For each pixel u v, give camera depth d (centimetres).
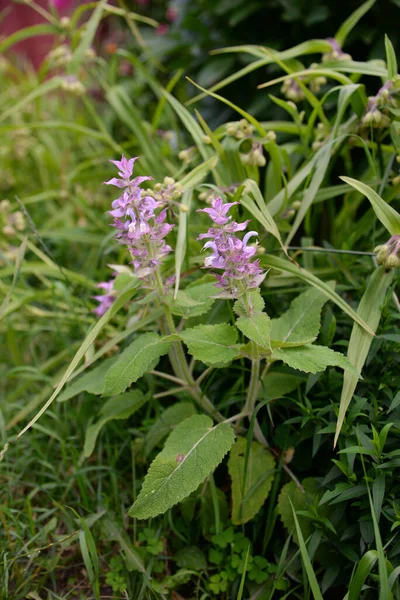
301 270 84
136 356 78
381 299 83
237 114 138
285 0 121
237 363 96
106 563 86
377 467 74
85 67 130
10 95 178
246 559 76
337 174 123
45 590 84
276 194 99
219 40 140
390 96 90
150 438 90
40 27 126
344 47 125
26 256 142
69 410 105
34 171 167
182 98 168
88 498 94
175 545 89
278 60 97
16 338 122
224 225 71
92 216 132
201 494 88
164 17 188
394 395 82
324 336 88
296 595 81
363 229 101
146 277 79
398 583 72
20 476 94
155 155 123
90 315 114
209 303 84
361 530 76
